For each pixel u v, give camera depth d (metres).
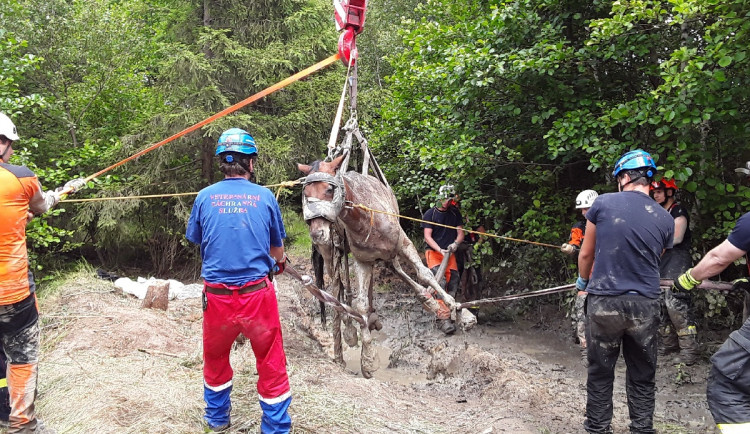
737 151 5.34
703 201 5.35
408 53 8.05
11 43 7.55
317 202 3.81
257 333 3.09
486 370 5.16
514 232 7.19
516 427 3.87
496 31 5.88
